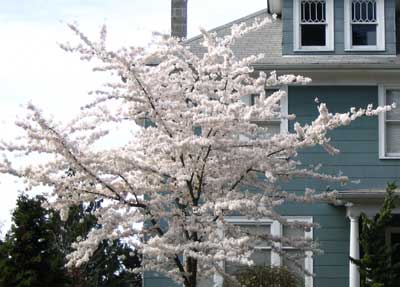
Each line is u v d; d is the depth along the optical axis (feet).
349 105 58.23
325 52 59.67
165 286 55.31
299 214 56.90
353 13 60.39
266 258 55.67
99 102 36.88
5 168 34.83
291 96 58.29
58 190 36.04
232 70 38.34
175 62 38.70
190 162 37.22
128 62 35.27
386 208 49.47
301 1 60.29
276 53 59.98
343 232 56.65
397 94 58.75
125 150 38.68
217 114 36.78
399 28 63.57
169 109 36.99
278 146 37.47
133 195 38.04
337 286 56.08
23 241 53.21
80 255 36.14
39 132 34.12
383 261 48.26
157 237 34.76
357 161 57.77
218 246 33.86
